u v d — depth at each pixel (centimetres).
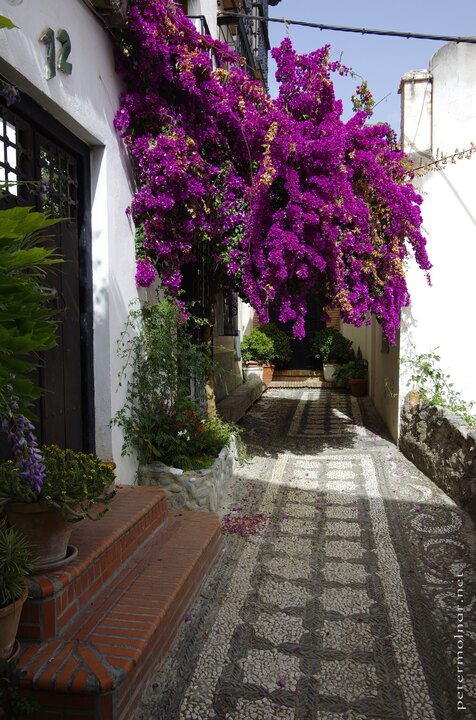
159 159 449
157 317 487
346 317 552
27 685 212
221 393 929
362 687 257
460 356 667
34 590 232
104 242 412
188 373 526
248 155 507
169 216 471
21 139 326
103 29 406
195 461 487
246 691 252
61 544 253
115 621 255
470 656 279
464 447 482
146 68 437
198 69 461
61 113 346
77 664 219
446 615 320
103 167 412
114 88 430
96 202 413
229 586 354
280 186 521
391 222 568
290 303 567
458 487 493
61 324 375
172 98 476
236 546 417
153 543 357
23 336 167
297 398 1149
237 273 532
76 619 254
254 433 816
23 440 201
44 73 316
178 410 502
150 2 414
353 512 487
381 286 587
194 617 315
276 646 288
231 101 483
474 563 386
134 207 461
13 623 210
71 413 388
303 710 241
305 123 505
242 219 508
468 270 661
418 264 614
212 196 496
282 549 412
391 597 340
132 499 374
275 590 349
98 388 416
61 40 333
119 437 430
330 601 335
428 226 663
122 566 313
